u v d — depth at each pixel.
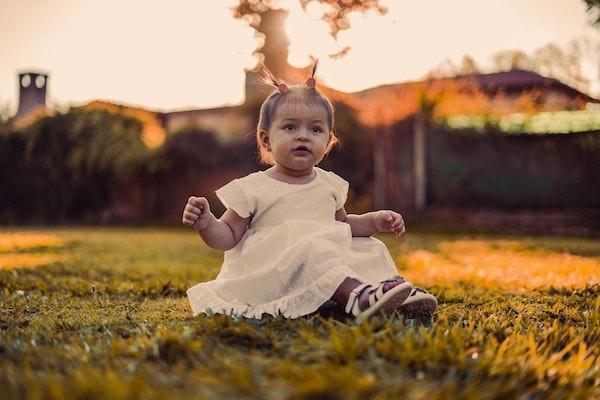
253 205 2.66
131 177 14.83
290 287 2.47
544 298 3.39
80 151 15.04
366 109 12.65
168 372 1.63
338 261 2.43
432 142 12.30
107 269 5.13
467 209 12.13
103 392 1.40
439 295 3.40
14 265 5.35
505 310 2.96
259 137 2.90
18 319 2.59
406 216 12.09
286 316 2.40
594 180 11.47
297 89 2.83
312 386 1.37
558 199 11.66
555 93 15.38
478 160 12.09
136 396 1.37
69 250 7.52
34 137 15.13
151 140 15.53
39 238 9.94
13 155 15.27
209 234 2.58
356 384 1.40
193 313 2.74
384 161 12.54
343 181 2.91
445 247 7.88
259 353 1.86
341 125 12.92
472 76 14.21
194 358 1.75
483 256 6.47
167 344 1.82
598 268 4.98
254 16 13.41
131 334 2.19
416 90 12.07
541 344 2.13
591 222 11.15
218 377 1.52
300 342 1.90
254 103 13.88
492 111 12.05
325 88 11.14
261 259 2.58
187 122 15.07
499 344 2.08
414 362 1.71
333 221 2.73
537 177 11.80
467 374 1.69
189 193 14.72
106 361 1.76
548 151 11.72
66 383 1.50
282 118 2.76
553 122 11.98
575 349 2.13
